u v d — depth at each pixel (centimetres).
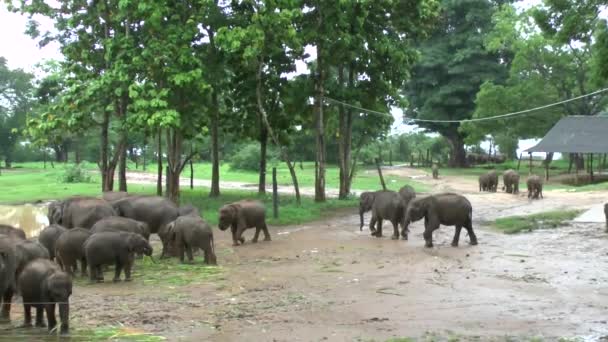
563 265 1329
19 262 1011
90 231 1312
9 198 3170
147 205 1598
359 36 2783
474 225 2080
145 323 924
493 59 6103
